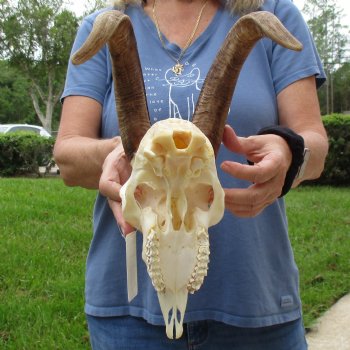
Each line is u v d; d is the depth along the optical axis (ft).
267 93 7.17
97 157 6.66
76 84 7.53
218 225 6.86
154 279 4.70
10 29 97.96
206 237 4.78
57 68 103.55
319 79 7.47
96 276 7.29
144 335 7.02
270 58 7.37
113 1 7.81
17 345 14.08
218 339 6.91
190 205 4.86
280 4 7.45
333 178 42.42
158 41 7.41
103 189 5.49
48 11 97.86
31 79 105.29
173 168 4.50
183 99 6.95
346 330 15.69
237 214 5.72
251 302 6.73
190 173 4.56
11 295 16.99
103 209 7.32
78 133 7.30
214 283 6.81
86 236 22.62
